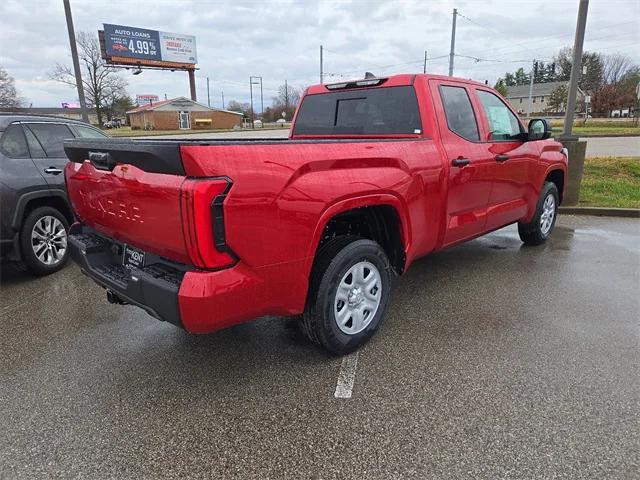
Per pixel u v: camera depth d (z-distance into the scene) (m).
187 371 3.15
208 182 2.25
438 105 3.97
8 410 2.76
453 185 3.99
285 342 3.53
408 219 3.50
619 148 18.39
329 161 2.83
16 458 2.36
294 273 2.73
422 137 3.88
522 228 5.89
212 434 2.52
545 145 5.65
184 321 2.39
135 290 2.65
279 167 2.55
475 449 2.35
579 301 4.21
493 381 2.95
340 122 4.61
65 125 5.62
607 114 59.38
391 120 4.13
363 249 3.17
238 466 2.28
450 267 5.24
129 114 68.38
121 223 2.81
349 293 3.19
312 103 4.89
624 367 3.08
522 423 2.54
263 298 2.62
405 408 2.69
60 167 5.34
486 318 3.88
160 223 2.44
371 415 2.64
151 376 3.10
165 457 2.35
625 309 4.02
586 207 8.29
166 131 55.19
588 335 3.54
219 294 2.38
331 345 3.14
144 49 53.75
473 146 4.25
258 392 2.88
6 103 54.59
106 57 50.38
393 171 3.31
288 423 2.59
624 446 2.35
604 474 2.18
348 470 2.24
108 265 3.19
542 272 5.02
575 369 3.07
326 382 2.98
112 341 3.61
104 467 2.29
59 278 5.16
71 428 2.59
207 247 2.30
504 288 4.56
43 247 5.20
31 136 5.19
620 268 5.15
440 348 3.38
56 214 5.30
